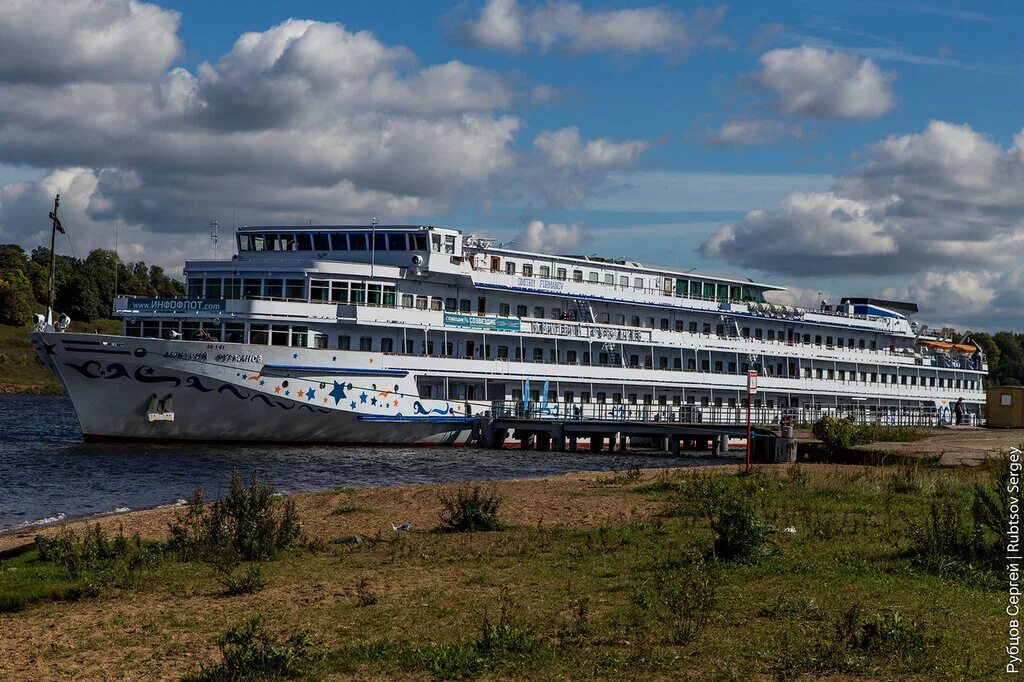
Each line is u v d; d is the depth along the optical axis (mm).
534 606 21844
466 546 30078
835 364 105125
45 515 44688
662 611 20859
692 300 91625
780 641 18312
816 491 40000
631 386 87312
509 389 79812
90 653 19828
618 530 31609
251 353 65938
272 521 30938
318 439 71000
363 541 31703
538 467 66188
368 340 71688
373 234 74062
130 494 50531
